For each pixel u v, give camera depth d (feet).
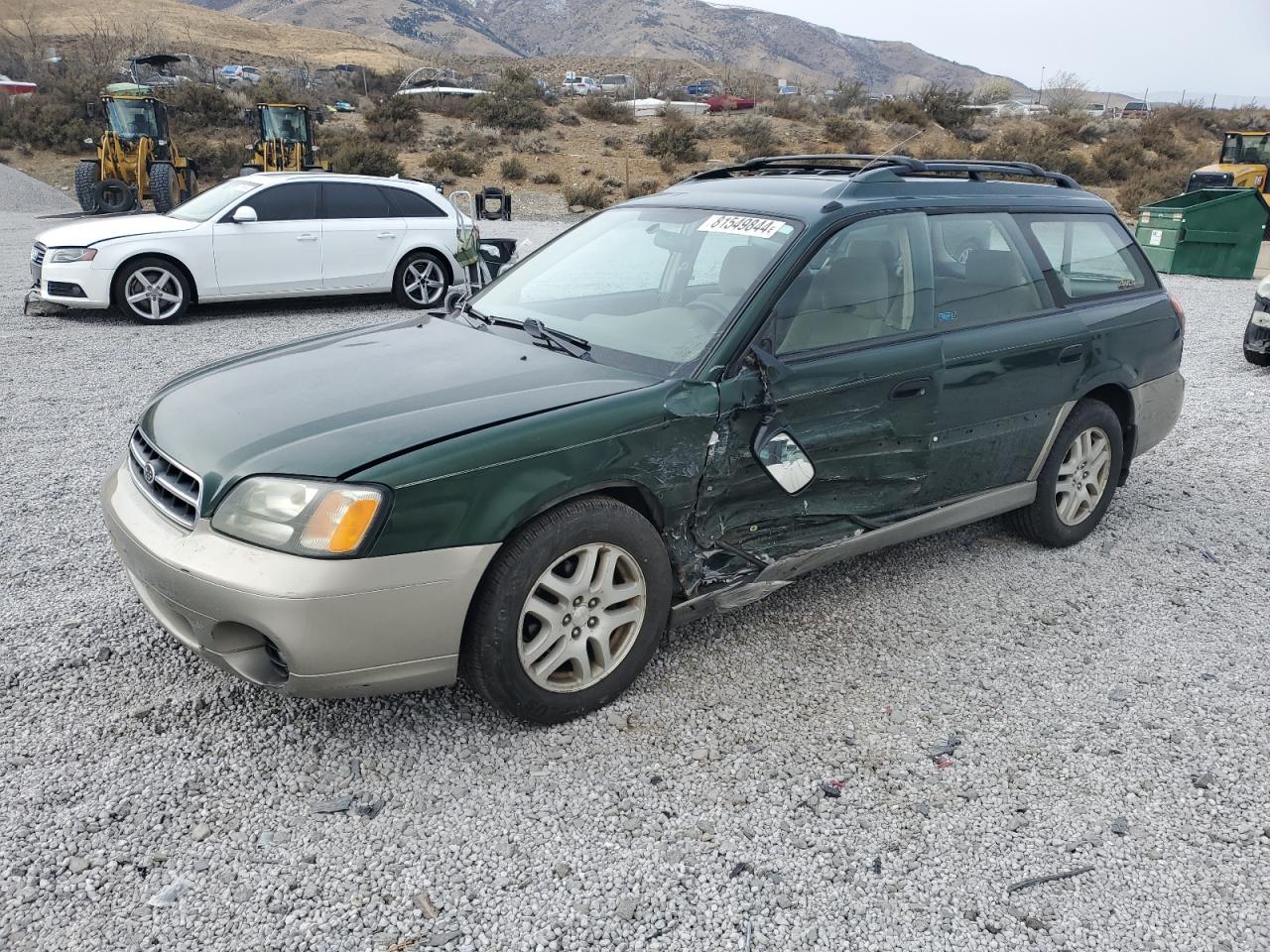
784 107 141.18
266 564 8.20
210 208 34.01
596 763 9.45
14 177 81.15
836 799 9.07
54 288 31.55
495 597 8.95
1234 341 34.01
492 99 120.67
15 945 7.07
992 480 13.55
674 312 11.16
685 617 10.67
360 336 12.27
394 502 8.25
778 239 11.28
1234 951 7.48
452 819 8.60
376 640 8.44
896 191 12.42
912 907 7.80
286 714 10.02
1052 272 13.96
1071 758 9.86
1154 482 18.75
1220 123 145.18
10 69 163.12
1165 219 54.24
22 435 19.42
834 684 11.04
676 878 8.02
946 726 10.32
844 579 13.83
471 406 9.32
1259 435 22.11
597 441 9.30
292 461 8.50
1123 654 12.01
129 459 10.39
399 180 36.86
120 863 7.93
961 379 12.34
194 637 8.86
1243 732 10.41
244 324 32.89
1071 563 14.67
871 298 11.66
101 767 9.11
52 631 11.55
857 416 11.34
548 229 63.98
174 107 105.09
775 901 7.80
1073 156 105.29
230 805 8.66
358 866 8.00
